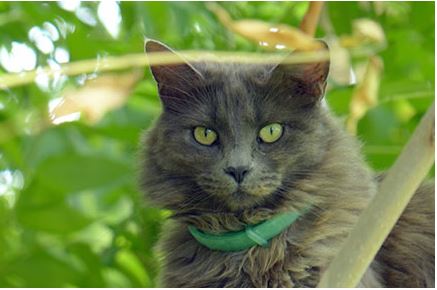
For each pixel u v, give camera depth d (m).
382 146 5.93
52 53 6.50
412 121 6.52
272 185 4.35
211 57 4.99
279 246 4.43
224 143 4.39
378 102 5.50
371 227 3.00
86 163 5.15
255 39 3.73
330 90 5.41
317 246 4.41
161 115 4.66
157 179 4.69
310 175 4.49
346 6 6.08
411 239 4.76
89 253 6.36
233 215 4.50
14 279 6.09
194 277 4.61
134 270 6.77
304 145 4.44
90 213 6.02
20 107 6.29
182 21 5.89
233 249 4.53
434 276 4.75
